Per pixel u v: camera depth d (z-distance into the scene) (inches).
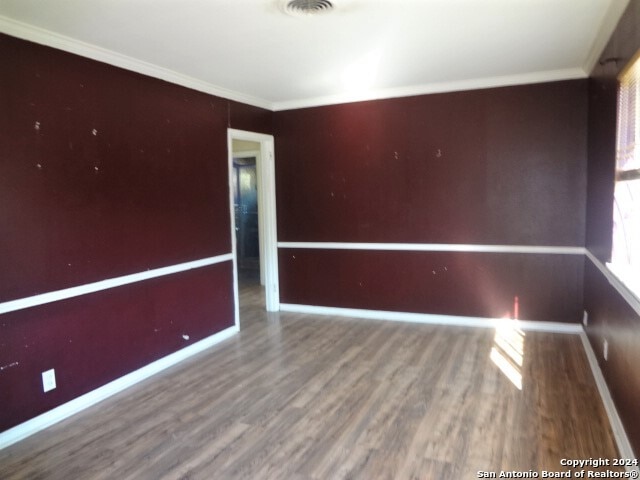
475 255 192.7
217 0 100.6
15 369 113.6
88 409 129.4
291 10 106.5
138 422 121.3
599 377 135.3
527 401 125.6
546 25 120.8
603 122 137.3
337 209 213.6
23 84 114.3
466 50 141.6
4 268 110.6
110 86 137.1
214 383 144.7
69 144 125.4
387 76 172.7
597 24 120.6
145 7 103.8
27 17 109.0
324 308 221.3
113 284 138.5
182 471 99.1
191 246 169.5
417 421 117.1
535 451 102.5
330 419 119.6
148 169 150.6
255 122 207.2
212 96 179.6
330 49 136.6
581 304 180.4
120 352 141.7
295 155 218.4
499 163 185.5
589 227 166.2
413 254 202.4
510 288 189.0
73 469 101.1
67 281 125.3
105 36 122.6
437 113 192.1
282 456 103.7
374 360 159.6
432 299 201.2
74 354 127.8
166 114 157.5
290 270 226.8
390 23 116.4
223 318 187.2
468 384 137.6
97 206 133.6
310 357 164.4
